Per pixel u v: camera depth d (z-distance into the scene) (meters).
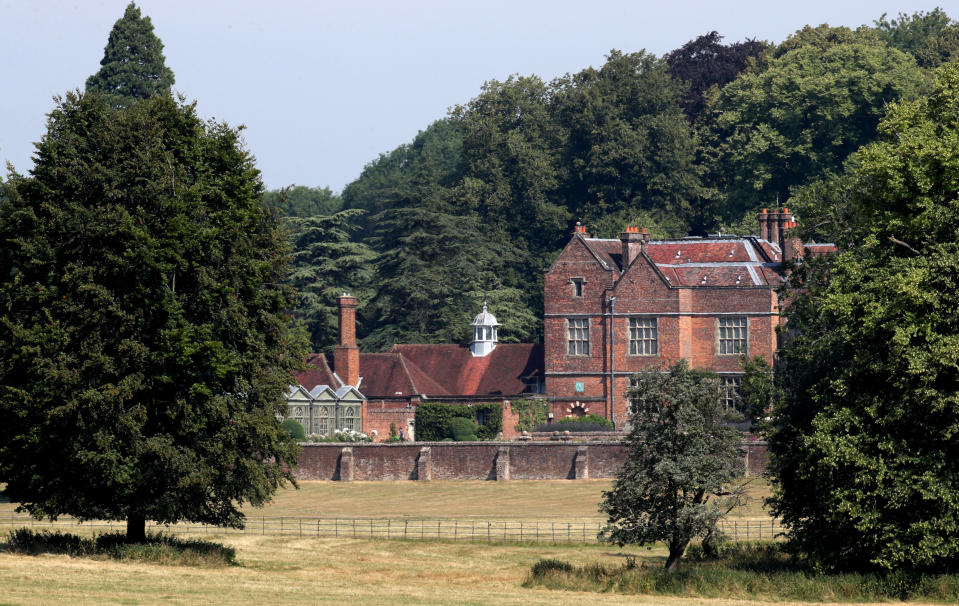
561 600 156.25
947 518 154.50
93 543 182.25
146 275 172.50
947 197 164.12
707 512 179.25
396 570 195.88
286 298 193.25
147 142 180.00
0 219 179.62
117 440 171.25
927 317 156.88
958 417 154.25
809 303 196.12
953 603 154.50
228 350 180.25
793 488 182.88
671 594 168.50
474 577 189.25
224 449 178.25
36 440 170.88
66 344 170.88
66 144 179.38
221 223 181.00
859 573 171.75
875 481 158.75
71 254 175.62
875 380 164.00
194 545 191.25
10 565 159.88
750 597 164.25
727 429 184.88
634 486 182.62
